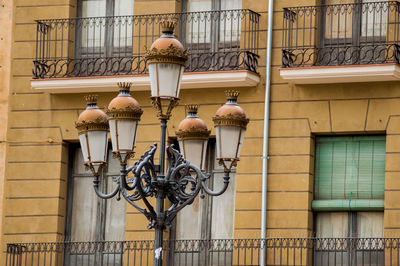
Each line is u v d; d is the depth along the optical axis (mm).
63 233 50844
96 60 49781
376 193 46938
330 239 46750
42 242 49844
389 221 46000
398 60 45750
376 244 45656
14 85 51438
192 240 48000
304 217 47094
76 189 51156
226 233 49000
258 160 47906
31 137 51000
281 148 47750
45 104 51031
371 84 46938
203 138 34938
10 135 51219
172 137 49438
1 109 51406
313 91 47625
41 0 51781
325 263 47250
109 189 50781
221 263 48625
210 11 49062
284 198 47438
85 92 50500
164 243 48844
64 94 50844
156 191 33844
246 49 48438
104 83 49250
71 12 51750
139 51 50281
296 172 47438
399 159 46188
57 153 50719
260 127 48031
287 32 48156
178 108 49281
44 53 51375
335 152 47750
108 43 51406
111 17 50594
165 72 32531
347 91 47250
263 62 48406
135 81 48719
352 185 47344
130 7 51438
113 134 32938
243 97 48375
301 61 47781
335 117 47250
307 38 47906
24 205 50719
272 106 48031
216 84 48188
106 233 50656
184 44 50219
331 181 47625
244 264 47531
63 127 50750
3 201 50938
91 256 50406
